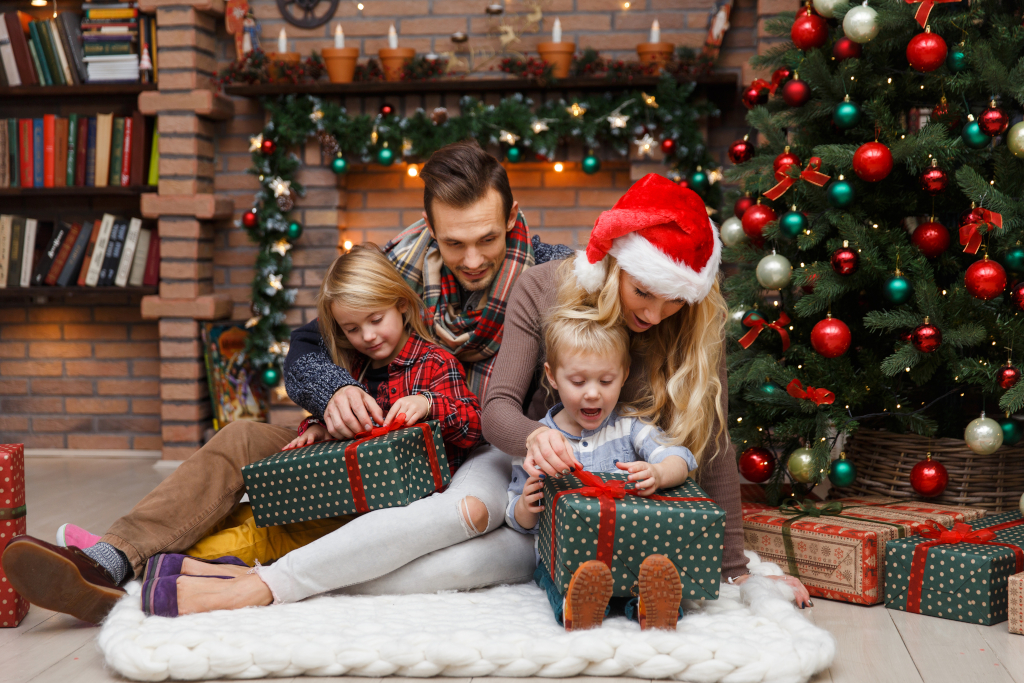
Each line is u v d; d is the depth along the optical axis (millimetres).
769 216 1991
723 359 1558
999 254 1811
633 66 3102
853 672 1271
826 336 1817
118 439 3514
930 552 1520
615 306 1396
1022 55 1866
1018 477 1962
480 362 1813
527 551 1617
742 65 3242
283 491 1513
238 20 3291
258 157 3270
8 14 3326
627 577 1301
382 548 1474
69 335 3531
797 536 1674
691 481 1437
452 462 1736
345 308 1664
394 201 3447
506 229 1760
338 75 3221
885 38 1878
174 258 3291
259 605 1456
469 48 3328
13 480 1466
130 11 3301
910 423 1901
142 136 3312
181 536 1564
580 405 1425
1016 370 1705
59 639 1413
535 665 1227
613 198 3369
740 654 1196
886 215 1986
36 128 3334
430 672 1236
